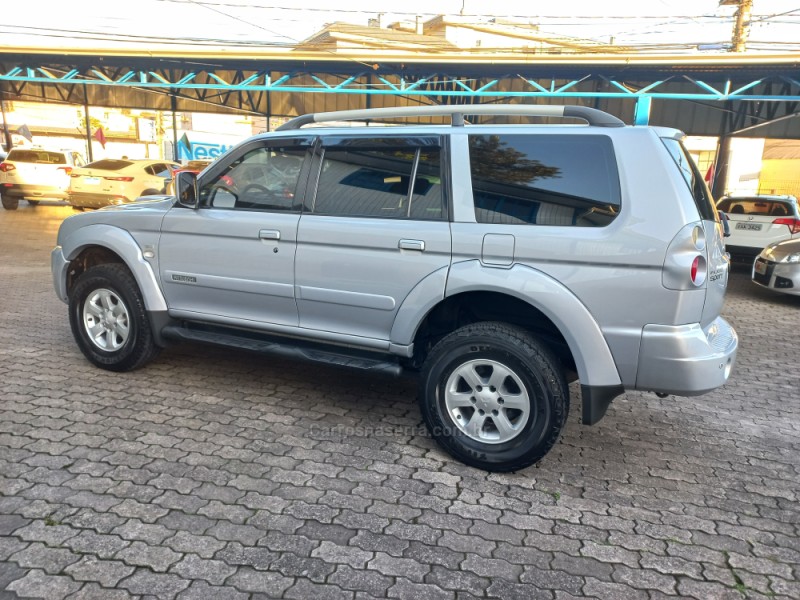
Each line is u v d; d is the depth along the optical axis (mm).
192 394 4227
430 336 3717
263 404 4109
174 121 25453
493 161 3301
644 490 3215
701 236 2951
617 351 3018
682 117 19750
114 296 4418
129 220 4320
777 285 8422
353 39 29203
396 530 2740
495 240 3197
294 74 17594
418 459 3430
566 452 3629
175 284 4191
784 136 20156
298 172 3809
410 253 3391
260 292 3879
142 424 3697
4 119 25797
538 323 3480
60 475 3047
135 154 42156
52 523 2648
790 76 14312
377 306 3531
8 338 5324
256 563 2457
